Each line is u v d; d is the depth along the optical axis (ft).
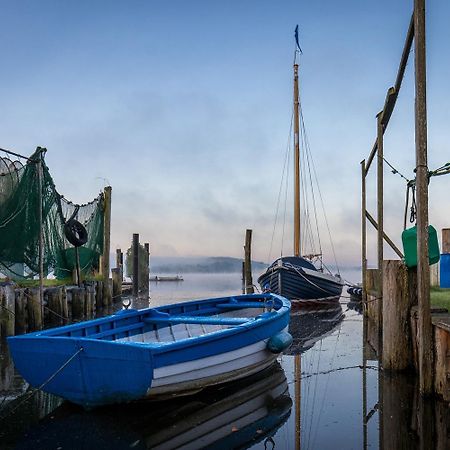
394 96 34.37
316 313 61.77
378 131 40.91
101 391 19.34
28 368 20.30
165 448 17.02
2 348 35.99
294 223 79.20
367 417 20.24
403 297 26.89
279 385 25.57
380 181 41.14
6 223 42.39
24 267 47.24
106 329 25.79
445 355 21.44
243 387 25.04
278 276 65.92
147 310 28.27
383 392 23.73
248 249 91.56
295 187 78.69
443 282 28.86
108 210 72.49
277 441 17.76
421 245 22.35
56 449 16.89
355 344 38.60
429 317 22.15
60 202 55.01
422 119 22.65
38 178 44.65
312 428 19.03
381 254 41.22
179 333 30.50
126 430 18.62
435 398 21.90
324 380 26.55
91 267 68.95
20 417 20.20
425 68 22.66
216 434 18.38
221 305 34.60
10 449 16.88
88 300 57.06
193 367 20.68
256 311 36.47
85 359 19.22
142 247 114.73
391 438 17.83
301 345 38.22
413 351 26.68
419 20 22.66
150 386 18.81
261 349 25.58
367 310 53.93
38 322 42.57
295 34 81.51
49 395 23.65
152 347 18.65
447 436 17.89
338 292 74.08
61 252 57.72
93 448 16.99
